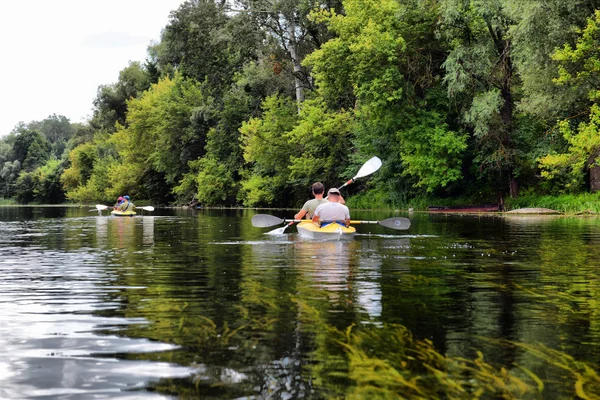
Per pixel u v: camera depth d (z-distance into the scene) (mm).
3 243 11125
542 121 25156
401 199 32156
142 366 2967
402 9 28094
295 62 40125
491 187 29094
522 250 9102
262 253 8766
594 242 10531
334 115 34688
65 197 86188
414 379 2746
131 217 25422
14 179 106562
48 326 3865
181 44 50500
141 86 71188
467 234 12625
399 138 29594
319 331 3666
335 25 30438
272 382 2709
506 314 4203
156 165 53500
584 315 4176
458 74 25562
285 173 38969
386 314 4191
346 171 33812
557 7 21625
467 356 3119
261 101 44156
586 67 21188
